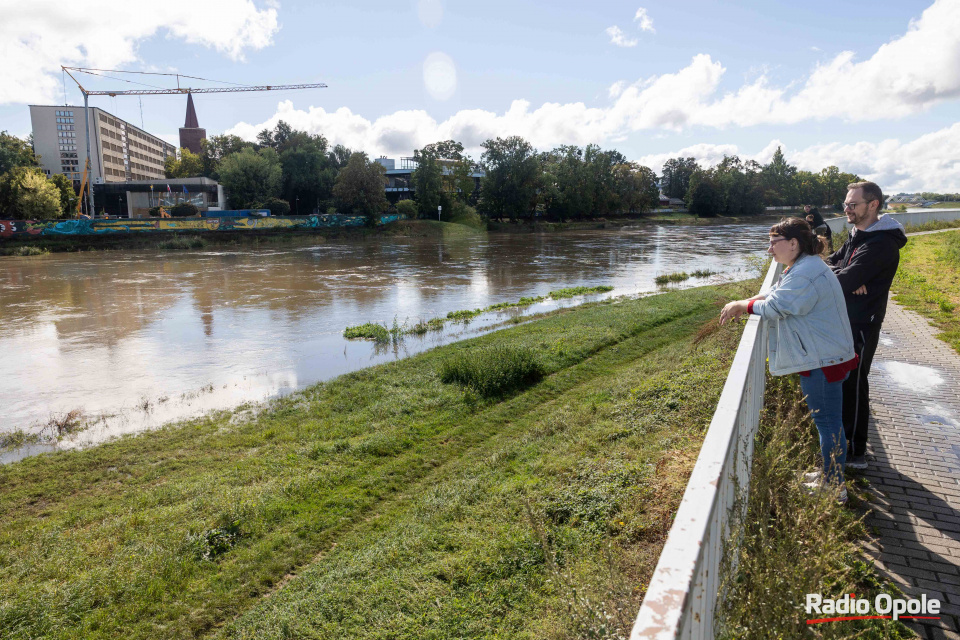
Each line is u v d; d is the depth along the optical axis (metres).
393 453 7.18
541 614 3.58
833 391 3.34
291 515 5.74
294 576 4.80
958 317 9.20
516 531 4.54
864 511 3.41
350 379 10.57
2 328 16.72
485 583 4.04
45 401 10.45
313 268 32.28
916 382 5.99
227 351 13.92
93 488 6.75
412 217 71.50
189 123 134.38
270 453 7.40
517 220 81.44
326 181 79.19
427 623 3.76
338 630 3.85
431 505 5.52
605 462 5.29
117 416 9.58
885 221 3.85
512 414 8.25
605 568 3.51
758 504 2.69
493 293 22.62
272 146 93.50
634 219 97.88
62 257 38.88
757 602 2.01
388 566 4.54
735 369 2.88
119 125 129.12
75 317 18.30
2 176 54.47
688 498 1.61
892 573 2.85
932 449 4.29
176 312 19.05
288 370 12.23
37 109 113.50
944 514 3.37
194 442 7.98
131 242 45.22
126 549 5.18
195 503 5.96
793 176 134.75
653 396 6.94
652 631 1.06
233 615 4.36
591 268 31.33
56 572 4.91
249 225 52.41
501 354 10.23
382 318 17.78
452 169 79.56
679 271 29.52
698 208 109.50
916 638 2.40
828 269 3.25
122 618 4.34
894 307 10.42
